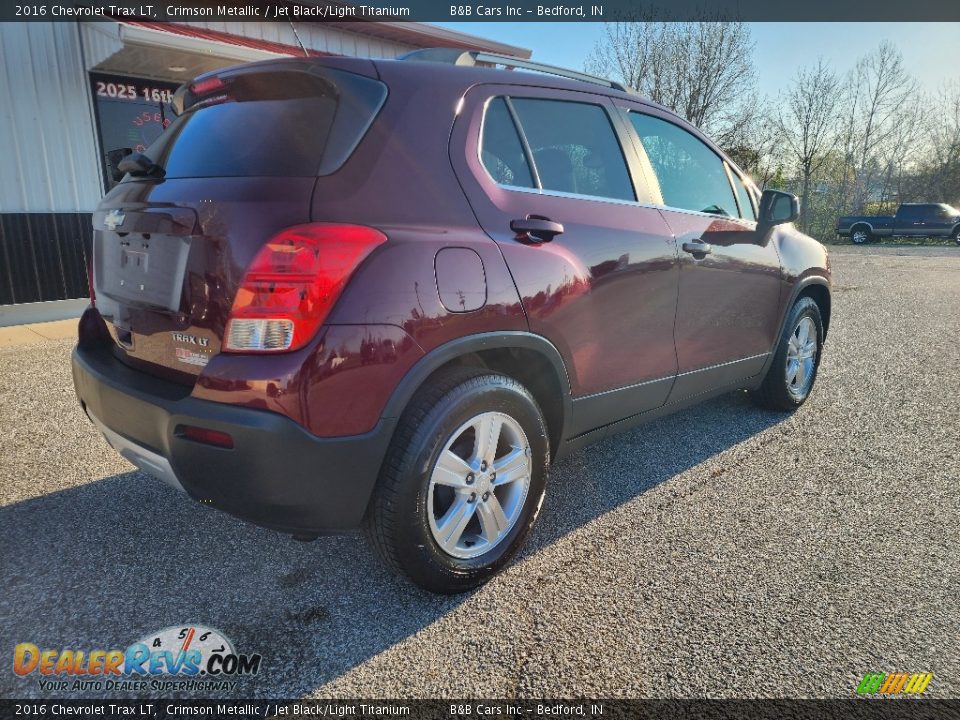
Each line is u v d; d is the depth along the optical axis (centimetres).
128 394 209
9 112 753
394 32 1099
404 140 215
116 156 288
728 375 360
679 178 329
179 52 755
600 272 263
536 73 275
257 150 208
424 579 218
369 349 189
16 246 747
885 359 584
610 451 365
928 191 3450
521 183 250
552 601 228
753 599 229
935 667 197
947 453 362
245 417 179
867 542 267
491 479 231
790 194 359
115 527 275
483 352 238
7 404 437
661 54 2428
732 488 318
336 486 192
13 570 243
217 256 190
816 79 3103
